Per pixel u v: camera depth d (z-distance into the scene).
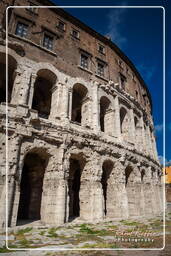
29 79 23.72
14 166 18.50
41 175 25.33
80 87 29.88
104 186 31.78
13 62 24.23
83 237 13.99
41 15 29.56
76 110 35.22
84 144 24.58
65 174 21.61
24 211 24.77
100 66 35.03
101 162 25.78
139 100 44.38
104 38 37.53
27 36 26.73
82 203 23.73
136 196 31.05
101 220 22.33
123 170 28.53
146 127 46.00
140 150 36.16
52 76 26.92
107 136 28.64
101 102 33.53
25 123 20.48
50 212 19.91
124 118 36.38
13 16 26.36
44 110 32.12
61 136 22.81
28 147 20.36
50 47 28.66
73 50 31.08
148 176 36.56
